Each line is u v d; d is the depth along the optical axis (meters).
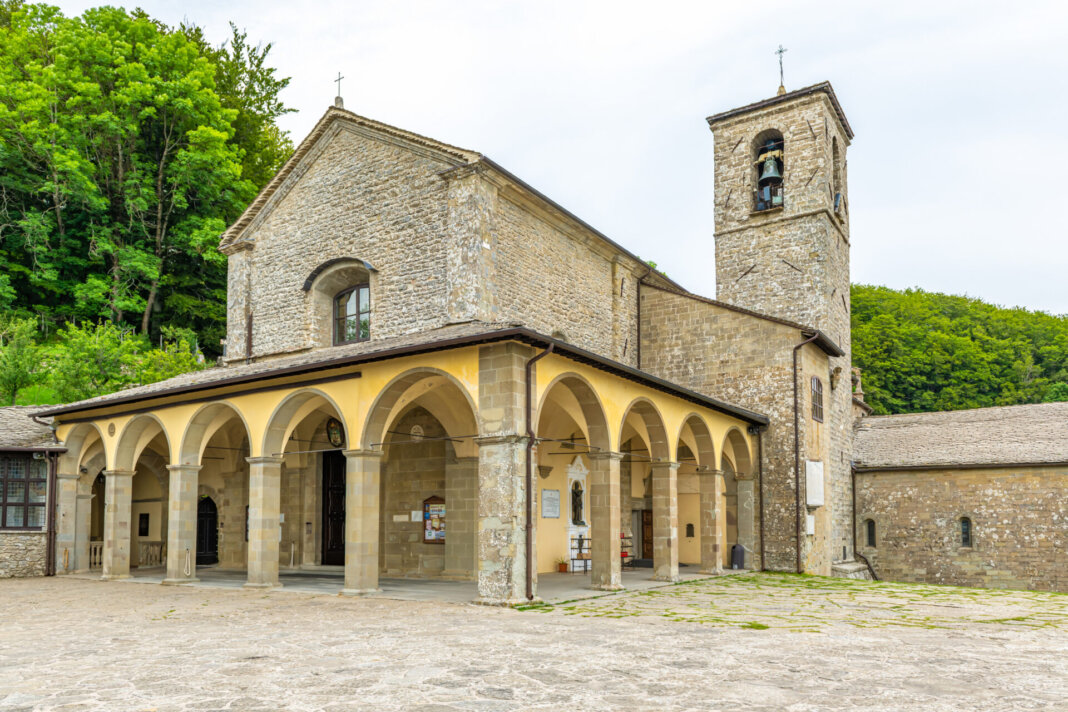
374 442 14.61
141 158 37.31
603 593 14.66
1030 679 7.62
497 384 13.04
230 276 22.39
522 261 19.09
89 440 21.02
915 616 12.39
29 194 35.56
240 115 42.69
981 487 24.50
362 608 12.74
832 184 26.61
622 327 23.05
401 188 19.20
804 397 21.59
